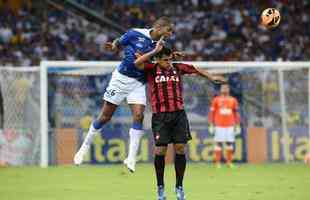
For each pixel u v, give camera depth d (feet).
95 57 248.93
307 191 116.16
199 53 255.91
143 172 155.53
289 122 189.57
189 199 105.60
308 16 270.87
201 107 187.52
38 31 256.11
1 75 176.65
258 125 188.03
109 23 222.28
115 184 128.98
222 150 186.50
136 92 108.47
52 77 180.14
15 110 177.47
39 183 130.52
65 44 252.01
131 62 105.19
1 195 111.04
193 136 185.26
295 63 184.55
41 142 174.81
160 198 96.68
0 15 259.19
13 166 172.14
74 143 180.14
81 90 181.47
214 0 276.62
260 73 188.65
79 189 120.06
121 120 181.68
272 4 273.54
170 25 100.42
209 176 145.48
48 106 179.22
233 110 171.73
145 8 275.39
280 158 187.52
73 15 257.34
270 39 262.88
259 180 136.36
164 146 96.73
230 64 182.80
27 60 246.06
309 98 185.57
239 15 271.90
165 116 96.48
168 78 96.94
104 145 180.75
